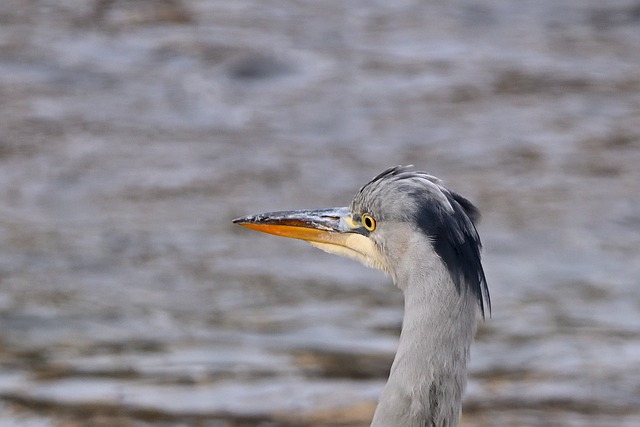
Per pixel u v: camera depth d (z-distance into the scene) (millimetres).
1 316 13281
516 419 10602
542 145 18688
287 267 14875
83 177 17484
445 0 25188
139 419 10688
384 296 14070
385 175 6984
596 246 15531
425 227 6516
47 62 21328
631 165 18031
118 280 14445
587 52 22531
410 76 21312
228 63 21516
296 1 24812
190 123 19547
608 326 13094
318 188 17281
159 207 16625
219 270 14797
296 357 12250
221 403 11078
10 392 11297
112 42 22188
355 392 11289
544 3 24953
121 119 19500
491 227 16062
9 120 19250
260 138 18969
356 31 23328
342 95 20641
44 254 15109
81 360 12125
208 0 24516
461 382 6324
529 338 12695
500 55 22391
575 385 11445
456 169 18031
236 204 16734
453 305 6328
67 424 10570
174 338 12812
